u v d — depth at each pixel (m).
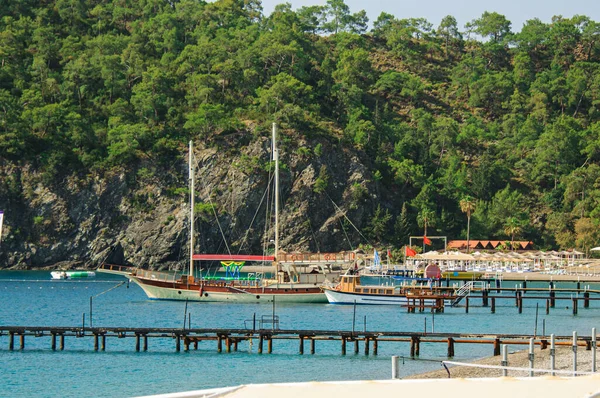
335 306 159.00
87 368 92.50
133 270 176.25
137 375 88.81
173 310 156.88
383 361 95.75
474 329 124.75
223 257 175.38
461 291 157.50
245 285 169.50
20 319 150.12
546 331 122.44
